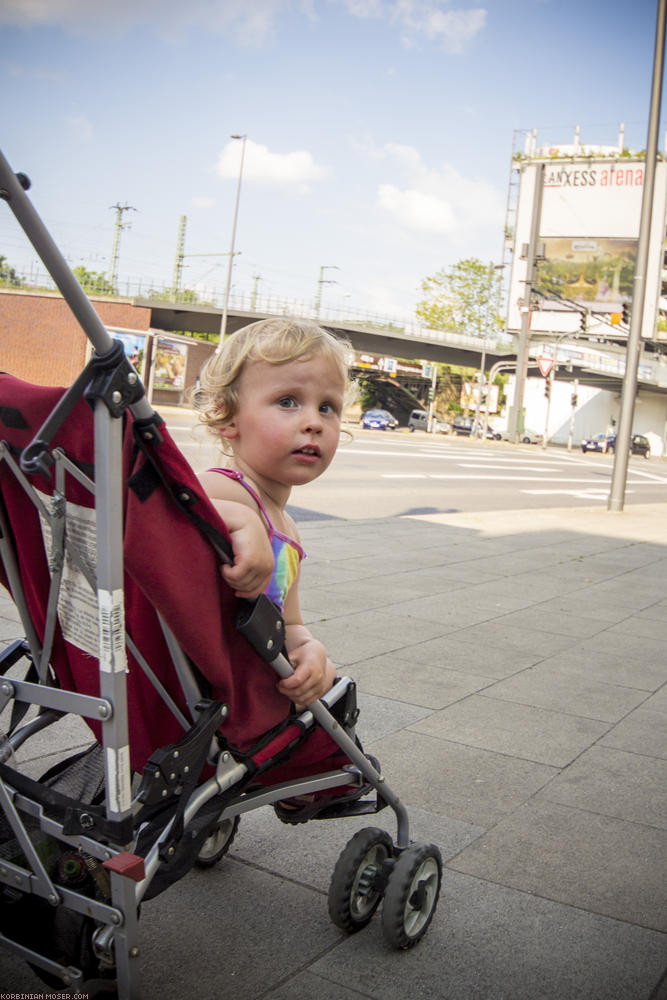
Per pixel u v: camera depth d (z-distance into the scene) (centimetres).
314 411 189
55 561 165
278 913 249
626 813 335
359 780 236
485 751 388
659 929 256
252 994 212
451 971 229
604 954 242
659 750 406
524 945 243
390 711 431
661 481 3412
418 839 300
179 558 155
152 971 218
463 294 9406
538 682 502
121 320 5044
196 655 166
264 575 170
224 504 171
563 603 749
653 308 6956
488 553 1013
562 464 3703
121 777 157
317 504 1397
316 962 227
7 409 158
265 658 180
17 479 171
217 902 253
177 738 186
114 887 159
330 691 216
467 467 2755
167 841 168
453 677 498
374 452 2878
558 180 7025
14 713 201
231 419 194
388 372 6944
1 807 183
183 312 5775
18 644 207
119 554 148
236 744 188
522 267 7050
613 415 8162
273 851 285
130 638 169
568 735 417
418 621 632
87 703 158
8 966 212
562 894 272
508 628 636
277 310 5894
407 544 1030
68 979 170
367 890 237
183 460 150
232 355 190
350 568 831
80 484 154
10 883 176
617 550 1131
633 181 6919
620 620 695
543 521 1423
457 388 8444
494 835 309
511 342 7219
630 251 6969
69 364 4769
